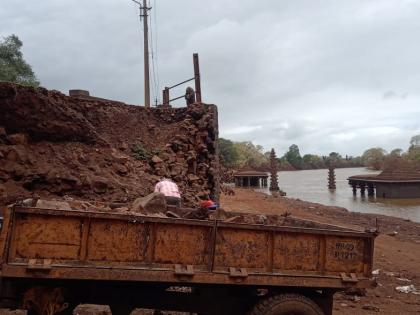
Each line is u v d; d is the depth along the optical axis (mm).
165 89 21688
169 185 9578
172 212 8094
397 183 62469
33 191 11062
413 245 19766
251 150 152500
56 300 5367
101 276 5309
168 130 17016
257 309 6016
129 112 16828
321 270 6406
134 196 12477
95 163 13125
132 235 5559
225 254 5926
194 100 18703
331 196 67438
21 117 12258
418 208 47781
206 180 16516
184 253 5762
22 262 5098
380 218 31344
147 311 7676
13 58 22234
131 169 14203
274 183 71875
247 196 43406
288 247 6258
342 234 6508
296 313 6105
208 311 6195
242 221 7812
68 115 13312
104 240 5449
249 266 6039
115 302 5883
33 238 5180
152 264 5613
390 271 13648
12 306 5320
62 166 12148
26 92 12367
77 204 7105
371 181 64812
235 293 6328
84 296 5754
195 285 6047
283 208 32938
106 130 15656
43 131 12656
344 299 10039
